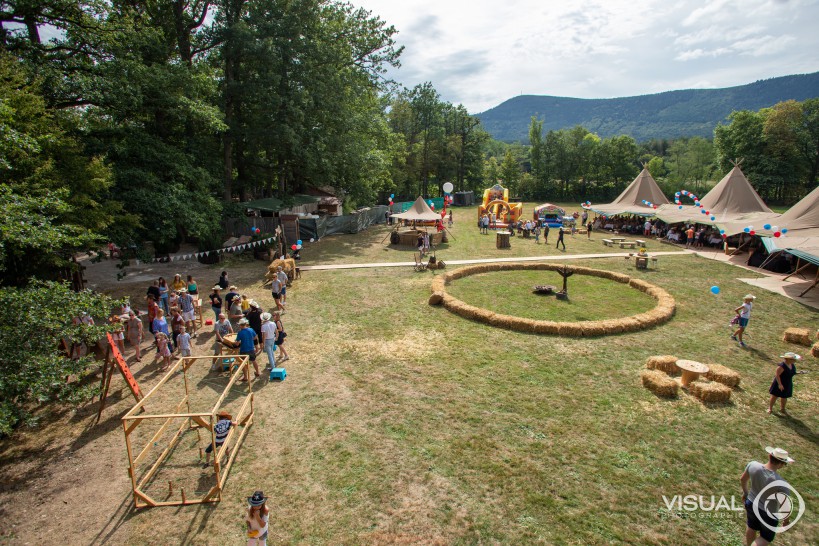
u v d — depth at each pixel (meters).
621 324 13.30
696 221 27.50
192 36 26.53
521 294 17.53
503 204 40.69
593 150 73.19
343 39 32.16
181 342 11.34
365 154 34.03
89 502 6.84
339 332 13.60
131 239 17.22
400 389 10.04
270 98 26.31
